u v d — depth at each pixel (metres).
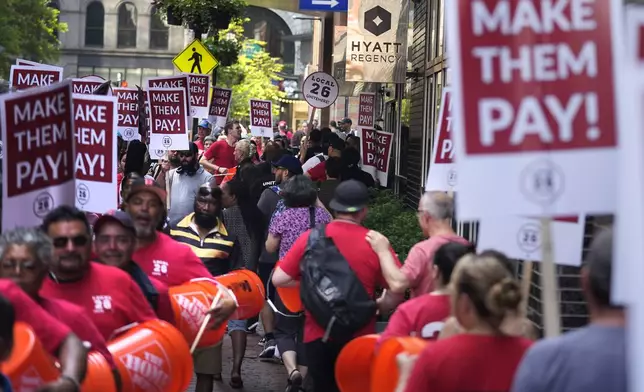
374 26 20.48
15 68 15.09
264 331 12.47
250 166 13.61
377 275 7.39
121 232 6.52
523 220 5.91
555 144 4.44
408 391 4.52
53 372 4.82
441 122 7.59
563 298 8.12
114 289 6.08
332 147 17.03
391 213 15.17
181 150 13.73
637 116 3.19
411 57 22.39
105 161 7.92
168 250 7.48
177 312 7.15
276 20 94.19
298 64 90.88
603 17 4.46
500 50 4.43
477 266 4.48
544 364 3.87
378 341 6.12
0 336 4.24
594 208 4.44
